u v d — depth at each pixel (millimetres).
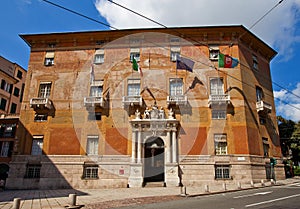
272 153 27859
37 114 27656
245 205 11516
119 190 20422
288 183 23766
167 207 11766
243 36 29312
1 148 32688
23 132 27141
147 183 22484
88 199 15188
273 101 31000
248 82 28047
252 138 25875
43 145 26406
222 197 15039
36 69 29344
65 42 30031
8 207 12828
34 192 21156
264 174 25438
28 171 25984
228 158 24469
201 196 16266
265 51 32531
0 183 25500
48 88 28703
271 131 28844
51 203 14211
